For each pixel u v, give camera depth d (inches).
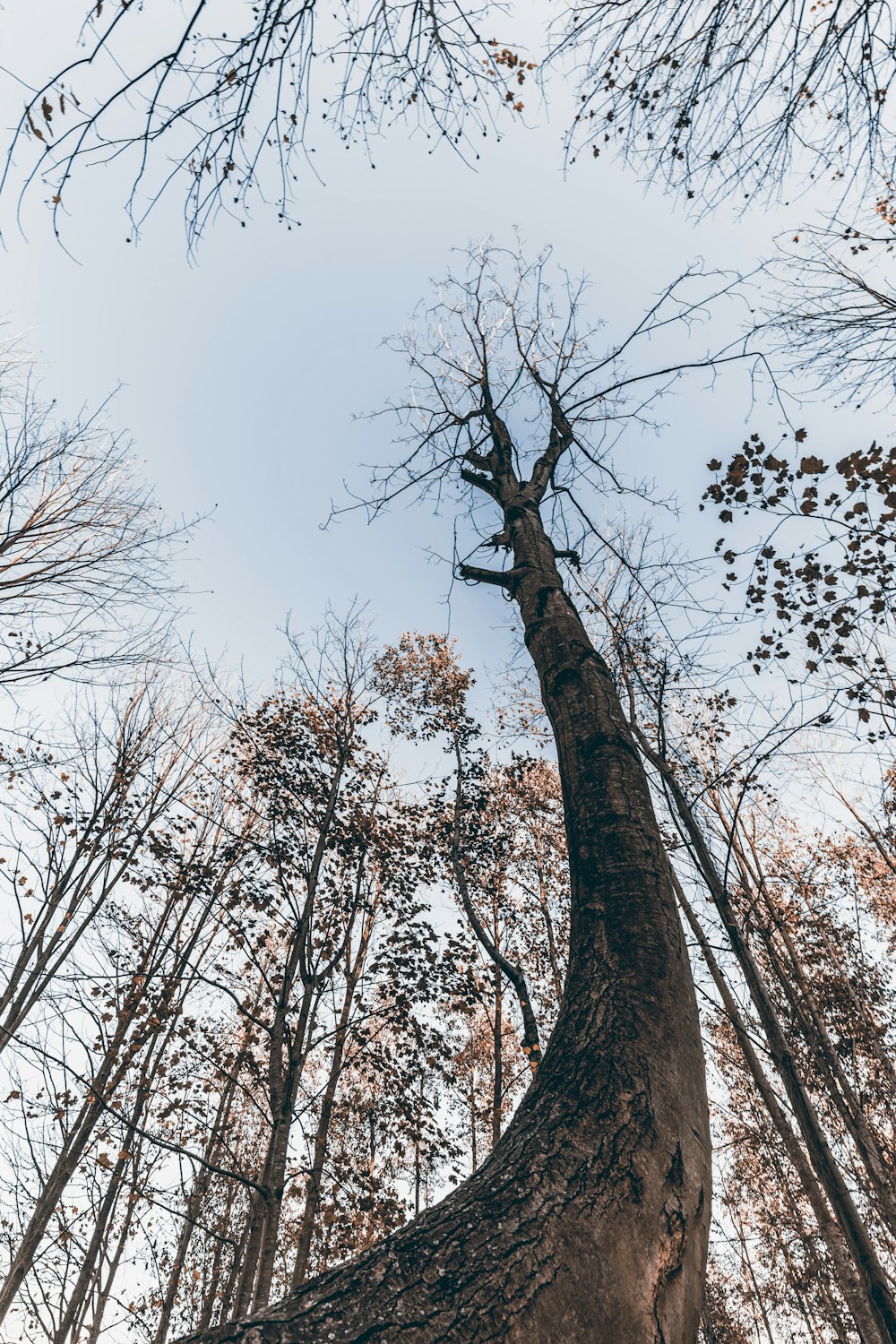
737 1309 779.4
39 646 278.2
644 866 79.5
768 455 207.3
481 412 206.5
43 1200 336.2
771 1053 250.5
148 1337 418.6
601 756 91.8
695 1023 70.2
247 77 85.8
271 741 401.1
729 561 234.5
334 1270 50.9
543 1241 49.5
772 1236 606.2
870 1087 486.6
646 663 325.4
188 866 396.5
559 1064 65.6
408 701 502.6
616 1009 67.0
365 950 427.5
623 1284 49.0
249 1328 44.2
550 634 114.7
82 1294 352.5
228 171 96.2
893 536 206.1
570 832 88.4
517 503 159.6
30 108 74.6
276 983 360.5
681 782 374.0
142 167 83.0
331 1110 399.2
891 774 504.7
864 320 246.1
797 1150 333.7
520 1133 60.5
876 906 601.6
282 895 352.8
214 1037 363.9
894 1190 359.3
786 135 149.4
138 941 423.2
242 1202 565.9
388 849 430.3
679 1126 59.7
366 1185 355.9
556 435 193.5
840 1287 304.2
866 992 511.5
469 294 275.3
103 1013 374.6
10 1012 363.3
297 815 382.0
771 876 521.7
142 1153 346.6
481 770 488.1
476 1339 43.2
